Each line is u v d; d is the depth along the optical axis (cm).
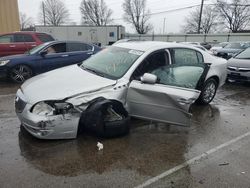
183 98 458
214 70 698
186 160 426
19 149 435
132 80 499
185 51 624
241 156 445
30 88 475
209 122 588
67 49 1001
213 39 5162
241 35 4859
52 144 452
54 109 436
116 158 423
